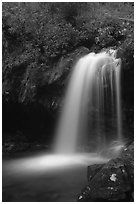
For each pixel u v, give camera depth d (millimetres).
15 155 8305
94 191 4641
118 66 7102
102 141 7719
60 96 8062
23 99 8586
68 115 8047
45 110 8445
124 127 7527
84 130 7871
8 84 9047
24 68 8805
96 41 8609
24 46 9203
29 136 9516
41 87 8273
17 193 5402
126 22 9336
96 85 7461
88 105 7645
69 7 10086
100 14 10648
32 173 6570
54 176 6273
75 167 6902
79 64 7863
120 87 7238
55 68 8172
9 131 9797
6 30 9688
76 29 9461
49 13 10289
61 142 8406
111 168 4773
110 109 7422
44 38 9008
